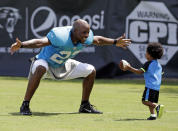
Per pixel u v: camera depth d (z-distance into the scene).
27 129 12.80
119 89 27.22
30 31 33.62
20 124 13.71
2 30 33.44
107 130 12.84
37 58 16.33
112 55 33.84
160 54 14.95
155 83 14.75
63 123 14.04
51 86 28.16
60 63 16.19
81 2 33.81
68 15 33.84
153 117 15.02
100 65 33.75
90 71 16.53
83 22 15.48
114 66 34.06
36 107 18.23
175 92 26.12
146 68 14.77
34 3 33.59
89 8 33.84
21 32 33.53
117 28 34.09
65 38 15.36
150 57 15.05
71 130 12.73
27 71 33.38
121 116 15.91
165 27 35.25
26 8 33.56
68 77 16.69
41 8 33.69
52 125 13.60
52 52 15.73
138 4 34.59
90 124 13.91
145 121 14.68
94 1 33.91
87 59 33.50
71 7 33.84
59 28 15.54
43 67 15.78
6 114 15.92
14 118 14.97
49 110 17.36
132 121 14.66
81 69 16.55
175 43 35.41
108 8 33.97
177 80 34.28
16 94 23.12
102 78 34.16
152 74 14.75
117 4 34.12
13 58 33.59
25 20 33.56
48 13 33.72
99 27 33.91
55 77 16.53
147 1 34.81
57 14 33.81
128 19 34.34
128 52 34.25
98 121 14.59
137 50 34.50
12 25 33.47
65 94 23.66
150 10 34.91
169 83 32.12
